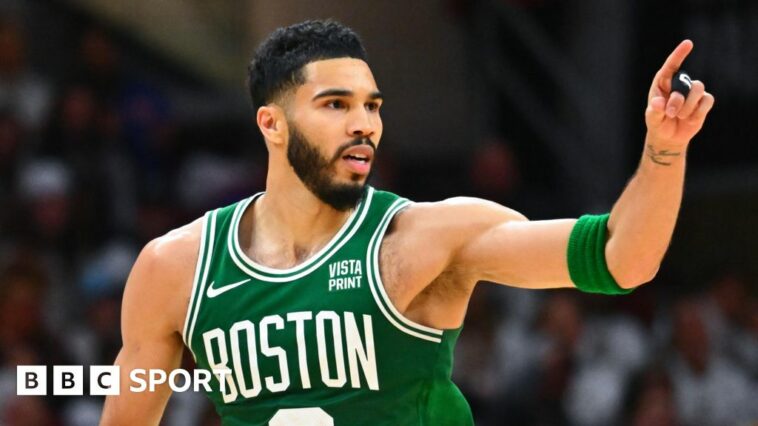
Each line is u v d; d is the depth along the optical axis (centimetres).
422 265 664
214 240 702
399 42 2172
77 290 1712
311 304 666
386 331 661
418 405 671
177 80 2227
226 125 2170
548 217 2012
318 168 675
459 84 2180
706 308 1836
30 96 1875
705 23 2012
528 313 1780
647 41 2039
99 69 1944
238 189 1908
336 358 661
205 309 688
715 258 2027
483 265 668
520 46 2127
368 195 693
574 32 2072
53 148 1833
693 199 2048
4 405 1494
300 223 690
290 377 667
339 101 675
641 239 614
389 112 2166
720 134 2031
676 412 1683
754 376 1788
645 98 2045
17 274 1606
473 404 1650
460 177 2120
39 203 1769
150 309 713
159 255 710
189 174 1967
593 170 2048
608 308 1812
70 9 2128
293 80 681
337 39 683
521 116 2147
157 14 2209
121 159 1883
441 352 672
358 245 673
